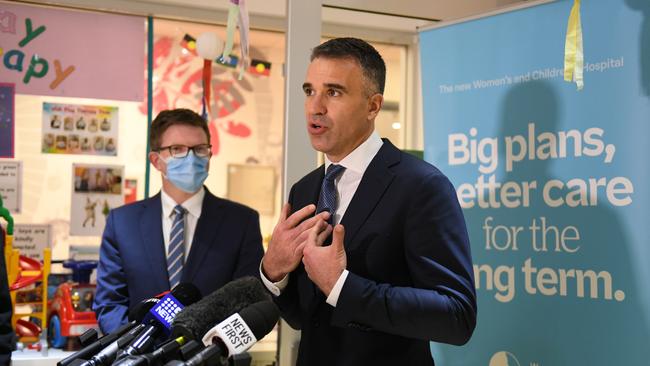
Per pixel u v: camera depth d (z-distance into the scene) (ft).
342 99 4.97
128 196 9.89
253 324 3.60
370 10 8.38
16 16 9.09
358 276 4.70
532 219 6.72
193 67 10.76
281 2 9.95
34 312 8.80
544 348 6.58
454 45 7.29
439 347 7.25
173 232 7.32
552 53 6.64
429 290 4.66
